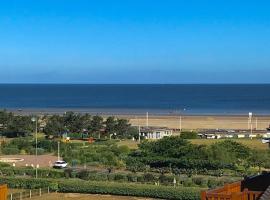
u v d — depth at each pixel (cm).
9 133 11775
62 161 7875
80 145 9844
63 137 11012
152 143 8425
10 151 9306
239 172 6925
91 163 7950
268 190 2825
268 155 7650
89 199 5441
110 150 8738
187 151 7650
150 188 5556
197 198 5322
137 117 18488
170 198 5450
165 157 7662
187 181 6153
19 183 6019
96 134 11719
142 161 7681
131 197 5584
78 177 6644
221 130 13488
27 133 11794
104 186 5734
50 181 5950
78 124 11881
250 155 7694
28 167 7362
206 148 7694
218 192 3117
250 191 3062
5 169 7025
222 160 7350
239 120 17362
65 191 5856
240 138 11175
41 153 9281
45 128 11488
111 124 11781
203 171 7000
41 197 5528
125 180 6425
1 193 3997
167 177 6378
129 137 11631
